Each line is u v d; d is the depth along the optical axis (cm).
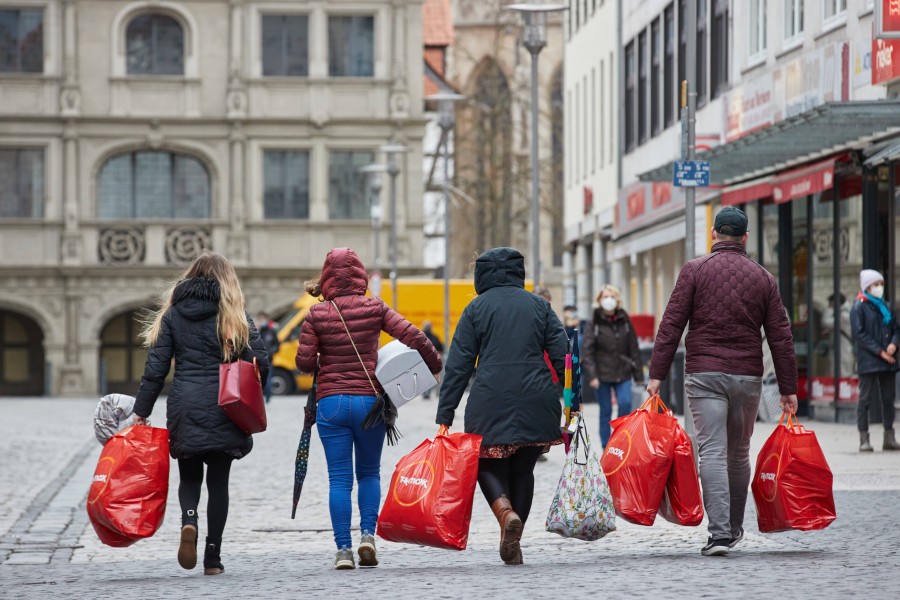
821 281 5709
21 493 3822
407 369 2234
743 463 2289
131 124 12200
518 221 15650
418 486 2181
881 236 5112
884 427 4181
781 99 5728
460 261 15525
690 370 2242
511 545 2191
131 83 12225
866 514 2752
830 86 5197
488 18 16750
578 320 5981
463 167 15462
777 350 2242
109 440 2244
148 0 12238
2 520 3212
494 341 2205
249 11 12312
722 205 6588
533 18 6194
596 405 7394
